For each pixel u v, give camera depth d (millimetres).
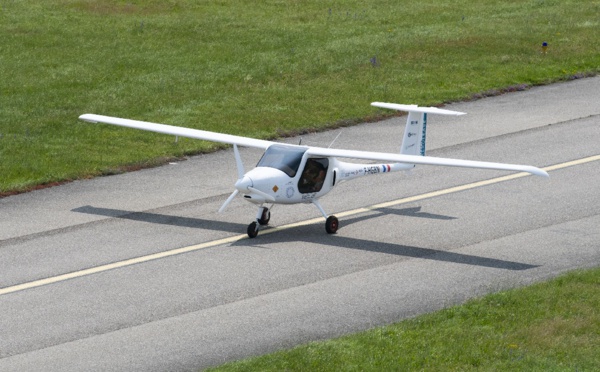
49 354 52531
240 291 61500
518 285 61625
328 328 55688
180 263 66562
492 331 53844
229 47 135875
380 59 130375
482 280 62781
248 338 54469
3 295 61000
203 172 89625
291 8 160500
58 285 62656
